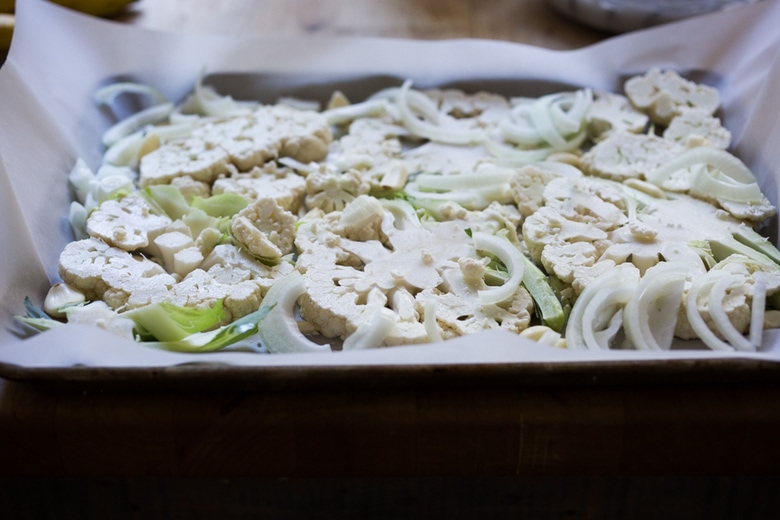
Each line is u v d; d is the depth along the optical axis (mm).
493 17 891
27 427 521
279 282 596
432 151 753
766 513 551
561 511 552
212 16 879
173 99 806
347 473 533
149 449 525
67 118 725
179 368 514
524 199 679
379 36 853
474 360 515
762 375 520
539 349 517
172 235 642
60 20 755
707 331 568
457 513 553
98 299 612
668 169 701
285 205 682
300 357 516
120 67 792
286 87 818
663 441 524
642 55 810
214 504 548
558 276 610
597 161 721
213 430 521
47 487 543
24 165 658
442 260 625
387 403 524
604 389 531
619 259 622
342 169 722
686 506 550
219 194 690
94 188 682
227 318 595
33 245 610
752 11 772
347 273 613
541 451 526
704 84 802
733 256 621
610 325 578
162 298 592
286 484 542
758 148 703
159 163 715
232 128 752
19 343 527
